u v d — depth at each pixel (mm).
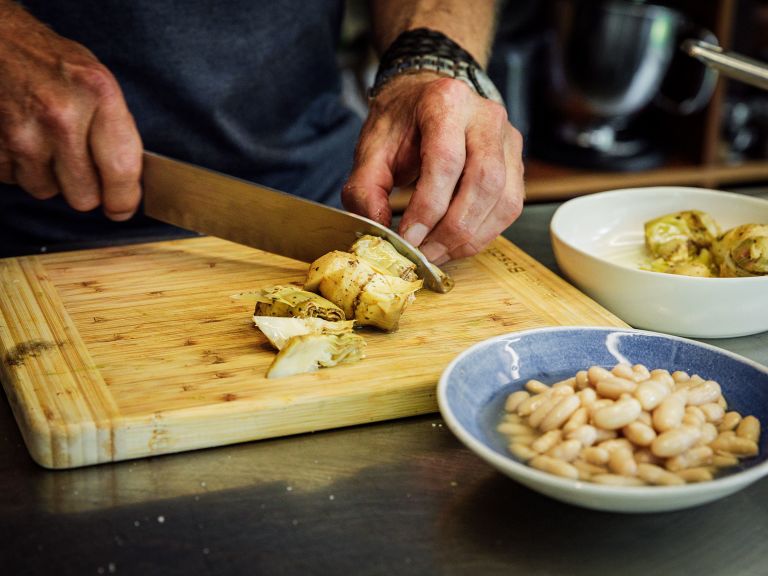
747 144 2449
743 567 678
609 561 681
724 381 818
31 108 1077
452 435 847
